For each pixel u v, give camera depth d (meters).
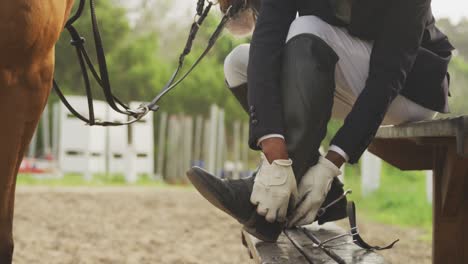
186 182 28.38
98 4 40.16
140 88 39.34
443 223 4.01
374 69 3.71
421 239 9.35
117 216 11.70
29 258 7.51
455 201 3.91
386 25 3.72
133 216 11.76
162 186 23.53
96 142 23.89
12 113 3.21
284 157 3.55
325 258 3.64
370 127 3.66
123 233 9.62
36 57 3.21
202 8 4.62
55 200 14.36
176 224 10.73
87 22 34.47
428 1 3.75
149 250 8.26
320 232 4.59
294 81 3.61
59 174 23.52
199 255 7.98
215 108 27.66
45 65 3.31
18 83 3.21
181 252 8.15
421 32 3.76
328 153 3.66
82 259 7.55
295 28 3.74
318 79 3.61
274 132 3.56
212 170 27.59
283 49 3.72
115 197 15.70
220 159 28.30
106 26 39.66
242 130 39.78
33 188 18.44
